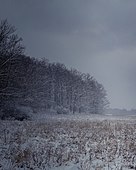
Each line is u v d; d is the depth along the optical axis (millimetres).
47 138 16281
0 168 9117
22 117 38656
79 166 9461
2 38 36312
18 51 37969
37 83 68312
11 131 20078
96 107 113562
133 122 35031
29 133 18328
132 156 11070
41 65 83562
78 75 112625
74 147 13094
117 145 13344
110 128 22703
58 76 97062
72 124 26922
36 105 66625
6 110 39781
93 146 13148
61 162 9914
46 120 36062
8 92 39562
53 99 90562
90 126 24578
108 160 10219
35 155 10727
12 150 11836
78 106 99625
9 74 36531
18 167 9469
